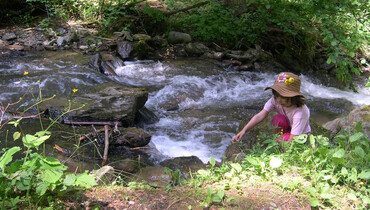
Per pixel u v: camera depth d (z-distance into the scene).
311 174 2.95
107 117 4.85
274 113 4.45
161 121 5.86
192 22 10.14
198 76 8.00
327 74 9.80
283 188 2.79
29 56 7.96
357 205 2.63
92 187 2.80
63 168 2.44
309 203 2.64
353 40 7.99
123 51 8.53
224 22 10.07
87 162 3.85
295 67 9.72
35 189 2.54
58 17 9.88
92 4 10.23
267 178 2.95
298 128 3.64
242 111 6.60
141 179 3.38
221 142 5.19
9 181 2.42
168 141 5.12
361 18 8.84
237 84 7.99
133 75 7.71
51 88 6.10
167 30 9.85
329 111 7.34
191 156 4.42
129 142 4.33
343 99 8.04
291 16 9.94
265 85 8.16
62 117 4.79
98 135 4.30
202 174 3.09
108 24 9.63
